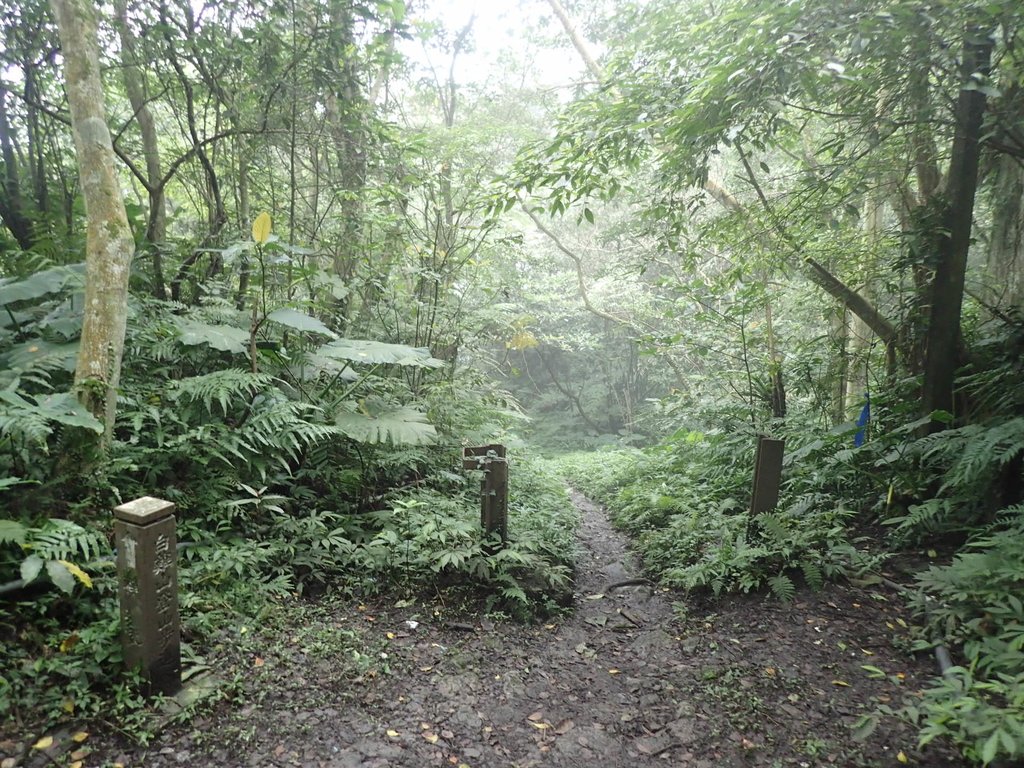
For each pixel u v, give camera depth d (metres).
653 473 8.21
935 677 3.07
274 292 5.72
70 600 2.86
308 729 2.62
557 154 5.27
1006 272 5.83
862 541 4.72
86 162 3.54
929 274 5.21
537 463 9.83
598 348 18.67
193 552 3.62
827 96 4.90
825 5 3.87
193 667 2.81
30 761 2.18
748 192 8.87
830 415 7.07
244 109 6.61
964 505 4.49
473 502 5.65
